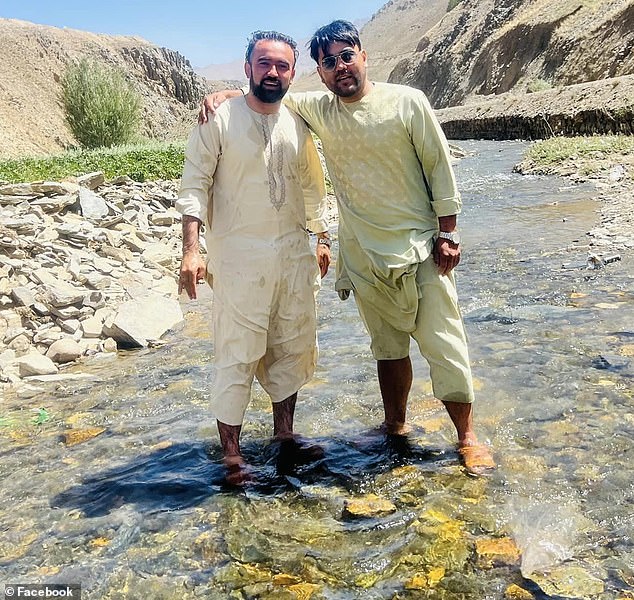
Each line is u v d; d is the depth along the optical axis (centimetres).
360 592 241
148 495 321
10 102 4044
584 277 655
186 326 639
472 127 3722
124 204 1082
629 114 2027
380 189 324
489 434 356
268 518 295
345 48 308
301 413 404
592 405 378
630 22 3644
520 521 275
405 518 285
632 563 245
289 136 335
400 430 371
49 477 346
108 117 2909
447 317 331
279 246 334
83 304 641
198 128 327
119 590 252
